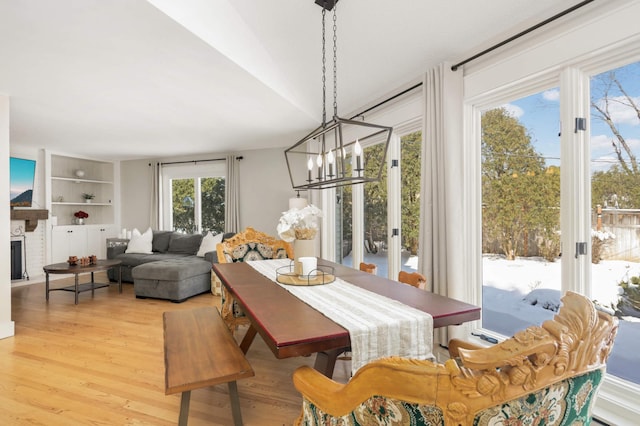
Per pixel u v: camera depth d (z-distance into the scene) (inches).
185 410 64.1
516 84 87.5
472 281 103.1
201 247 219.9
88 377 96.2
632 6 64.2
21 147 227.5
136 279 185.0
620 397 69.1
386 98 138.6
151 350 115.3
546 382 26.0
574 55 73.5
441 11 89.4
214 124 175.5
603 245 72.9
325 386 37.5
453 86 101.8
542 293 86.7
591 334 27.1
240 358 69.1
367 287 76.7
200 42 90.4
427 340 54.9
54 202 251.6
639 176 67.3
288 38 114.2
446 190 100.9
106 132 191.3
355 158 67.2
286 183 241.4
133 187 289.6
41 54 96.2
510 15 83.7
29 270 229.5
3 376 96.7
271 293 71.6
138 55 97.3
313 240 88.7
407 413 27.3
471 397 24.9
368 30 103.7
